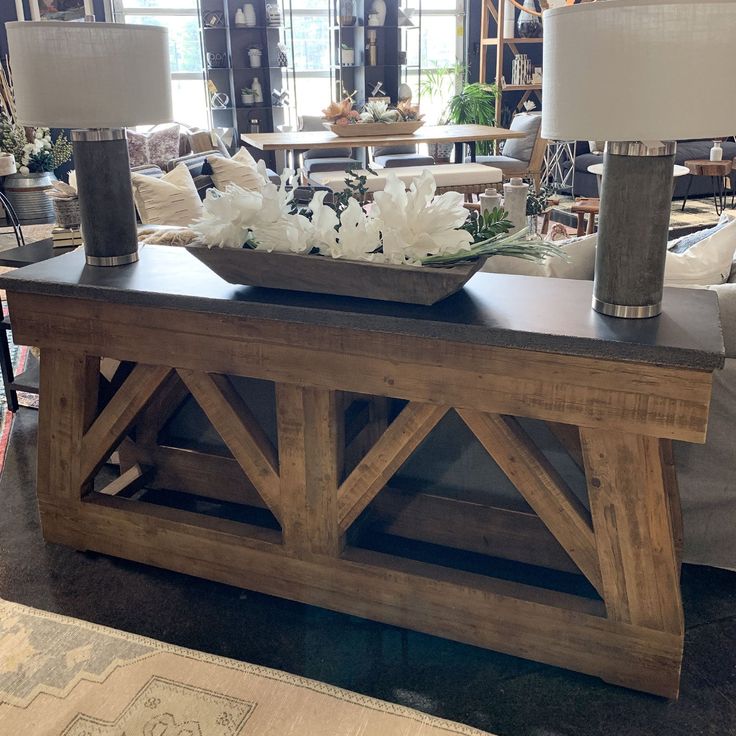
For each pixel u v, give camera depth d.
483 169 6.45
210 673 1.92
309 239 1.80
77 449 2.33
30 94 2.04
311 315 1.80
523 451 1.82
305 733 1.74
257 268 1.89
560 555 2.23
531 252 1.70
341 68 8.59
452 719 1.81
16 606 2.17
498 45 8.44
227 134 7.78
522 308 1.79
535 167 7.54
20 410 3.45
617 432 1.67
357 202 1.77
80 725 1.78
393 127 6.61
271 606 2.20
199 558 2.26
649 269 1.67
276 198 1.83
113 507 2.34
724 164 6.86
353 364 1.85
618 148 1.61
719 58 1.39
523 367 1.69
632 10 1.39
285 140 6.28
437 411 1.84
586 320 1.70
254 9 8.40
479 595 1.94
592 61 1.46
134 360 2.12
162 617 2.16
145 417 2.68
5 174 6.73
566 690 1.88
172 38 8.48
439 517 2.34
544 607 1.89
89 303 2.12
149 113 2.12
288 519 2.10
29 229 6.92
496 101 8.69
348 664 1.98
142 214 3.88
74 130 2.17
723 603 2.18
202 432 2.70
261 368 1.96
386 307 1.80
